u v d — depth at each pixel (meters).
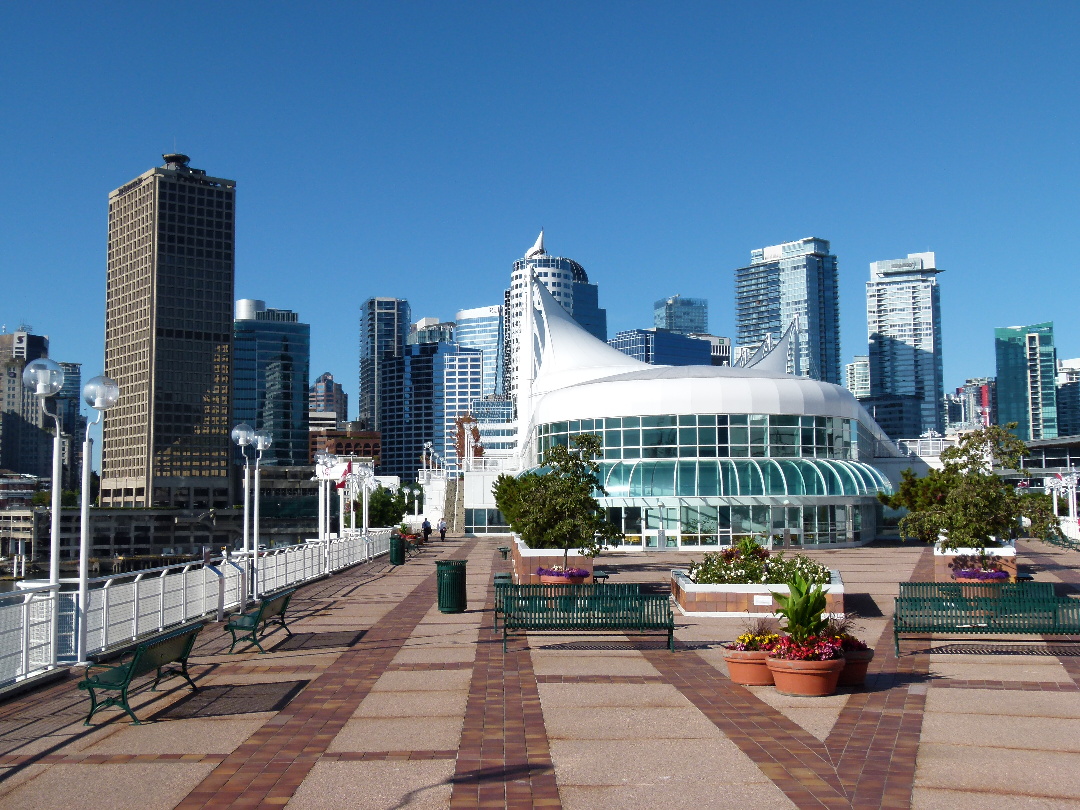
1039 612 15.80
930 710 11.87
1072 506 59.41
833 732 10.78
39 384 14.62
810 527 53.19
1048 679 13.84
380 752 9.98
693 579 21.72
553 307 85.19
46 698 12.70
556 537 28.08
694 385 56.91
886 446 76.94
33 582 14.30
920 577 31.41
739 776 9.15
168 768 9.44
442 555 47.06
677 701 12.38
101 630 15.93
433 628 19.38
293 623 20.34
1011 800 8.46
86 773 9.28
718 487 53.19
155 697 12.69
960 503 26.42
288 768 9.42
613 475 55.09
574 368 79.94
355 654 16.09
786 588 20.16
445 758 9.76
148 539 182.38
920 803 8.38
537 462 65.62
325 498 40.00
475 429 123.06
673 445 56.78
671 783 8.94
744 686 13.34
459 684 13.50
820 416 58.66
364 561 42.88
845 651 13.38
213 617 21.05
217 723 11.24
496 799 8.48
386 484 119.44
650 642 17.22
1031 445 95.38
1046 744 10.27
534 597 16.36
